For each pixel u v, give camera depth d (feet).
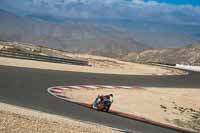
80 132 61.16
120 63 408.46
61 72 211.61
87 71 240.32
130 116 110.83
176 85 231.30
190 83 257.14
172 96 175.83
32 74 182.19
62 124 66.90
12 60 238.89
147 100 150.51
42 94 124.77
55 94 129.59
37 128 56.13
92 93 146.72
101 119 93.91
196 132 110.11
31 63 237.25
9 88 127.54
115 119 98.84
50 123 64.69
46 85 150.20
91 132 64.13
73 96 132.36
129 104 134.72
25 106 95.66
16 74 172.86
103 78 211.20
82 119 88.53
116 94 153.28
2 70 180.86
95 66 302.66
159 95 171.22
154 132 90.84
